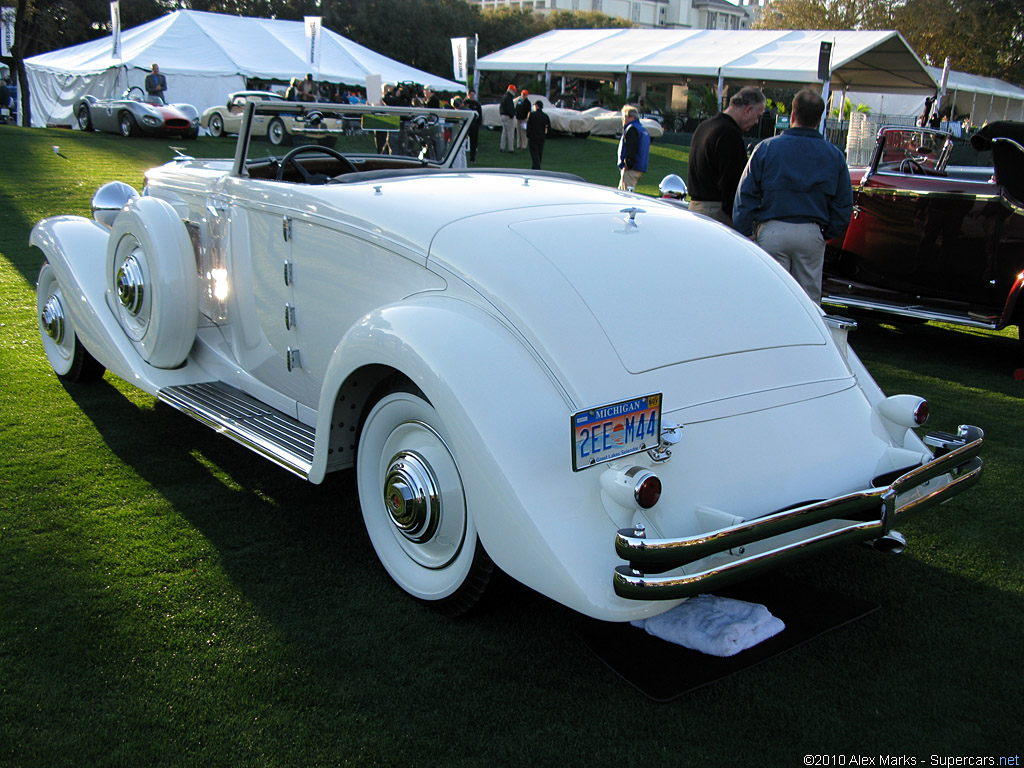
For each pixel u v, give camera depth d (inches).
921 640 95.7
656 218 111.9
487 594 91.7
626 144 487.2
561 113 977.5
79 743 75.4
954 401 187.2
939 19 1501.0
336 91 933.8
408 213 104.3
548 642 92.9
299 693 83.0
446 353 85.4
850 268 252.7
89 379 173.6
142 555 107.9
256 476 134.1
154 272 134.6
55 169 474.3
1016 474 145.0
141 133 695.1
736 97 213.8
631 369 87.1
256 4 1771.7
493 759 75.2
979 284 223.6
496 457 80.2
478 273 92.6
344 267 110.0
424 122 155.9
